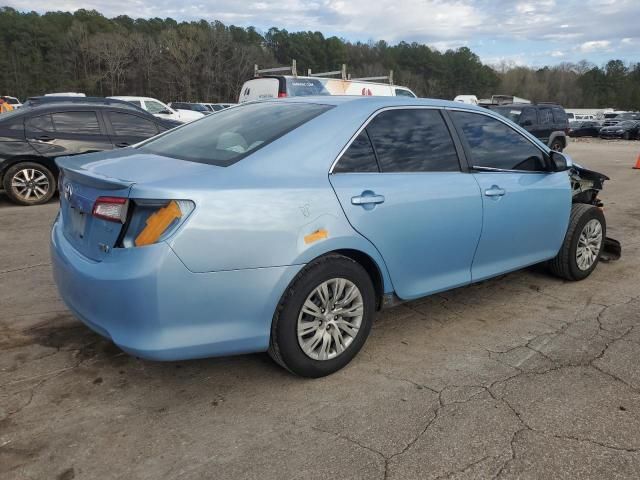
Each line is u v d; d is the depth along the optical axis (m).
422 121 3.74
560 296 4.68
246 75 85.12
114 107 9.12
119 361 3.40
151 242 2.60
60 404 2.93
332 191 3.07
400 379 3.24
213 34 85.56
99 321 2.77
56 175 8.68
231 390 3.10
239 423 2.79
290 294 2.96
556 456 2.56
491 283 5.00
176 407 2.93
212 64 84.38
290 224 2.88
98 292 2.71
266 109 3.71
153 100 23.02
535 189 4.30
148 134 9.31
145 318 2.63
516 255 4.34
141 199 2.62
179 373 3.28
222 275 2.72
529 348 3.67
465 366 3.41
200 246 2.64
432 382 3.21
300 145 3.13
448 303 4.49
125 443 2.62
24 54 80.62
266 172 2.95
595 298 4.64
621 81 115.56
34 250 5.86
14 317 4.03
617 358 3.53
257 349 2.96
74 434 2.68
